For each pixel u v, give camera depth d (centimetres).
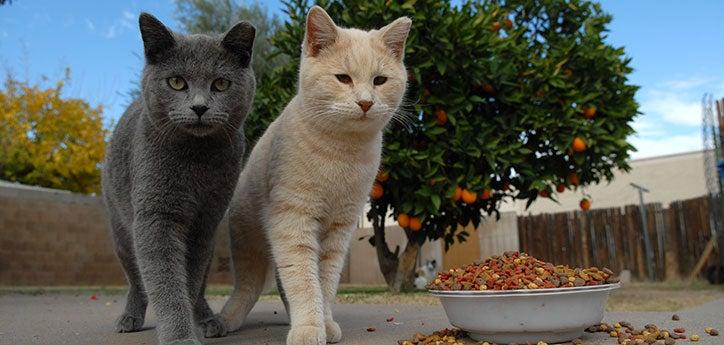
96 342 79
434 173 129
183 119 67
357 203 79
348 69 76
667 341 70
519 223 287
